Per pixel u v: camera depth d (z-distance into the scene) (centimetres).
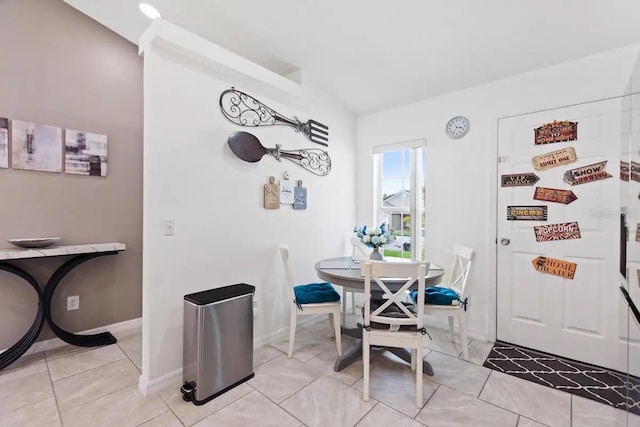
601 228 225
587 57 230
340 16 226
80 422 167
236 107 242
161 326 199
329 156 337
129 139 301
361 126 375
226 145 236
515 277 263
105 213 287
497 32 220
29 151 246
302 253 305
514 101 263
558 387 201
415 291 257
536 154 252
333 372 221
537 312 252
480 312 280
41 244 238
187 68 211
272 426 165
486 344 268
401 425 166
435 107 313
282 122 281
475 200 285
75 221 270
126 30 286
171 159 203
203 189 222
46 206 255
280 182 280
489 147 277
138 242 309
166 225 201
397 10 213
